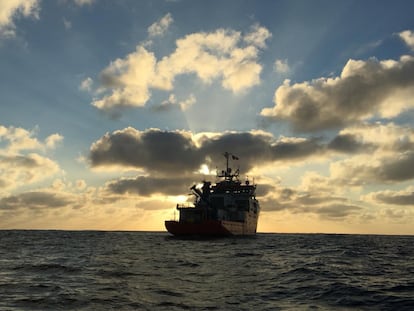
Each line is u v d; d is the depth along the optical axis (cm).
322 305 1906
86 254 5016
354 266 3838
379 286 2494
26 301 1861
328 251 6219
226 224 8981
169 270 3278
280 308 1819
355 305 1919
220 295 2116
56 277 2755
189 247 6706
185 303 1873
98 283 2473
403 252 6450
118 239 10462
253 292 2234
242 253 5431
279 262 4150
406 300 2036
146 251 5650
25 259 4256
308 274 3102
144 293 2120
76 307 1747
